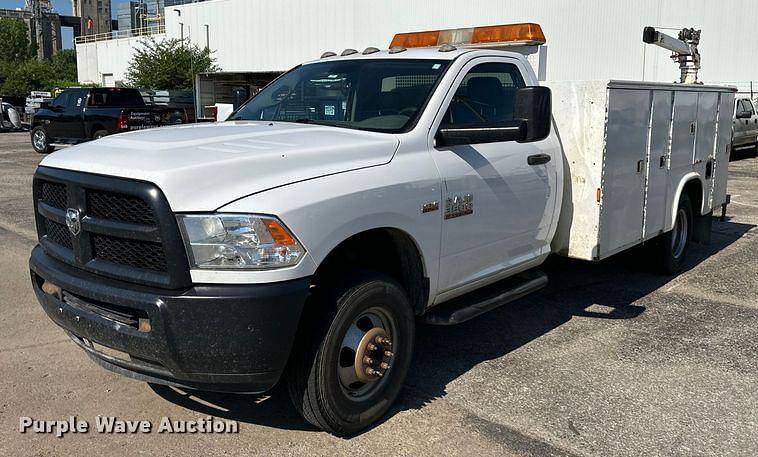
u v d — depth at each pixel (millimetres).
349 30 36719
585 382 4578
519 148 4852
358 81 4730
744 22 25844
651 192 6250
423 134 4180
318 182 3494
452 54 4730
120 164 3391
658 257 7035
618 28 27234
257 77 38344
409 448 3707
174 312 3182
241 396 4332
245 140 3820
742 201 12234
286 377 3666
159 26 51875
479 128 4137
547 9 28875
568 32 28500
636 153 5852
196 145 3641
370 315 3865
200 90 36656
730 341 5371
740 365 4895
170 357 3246
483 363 4887
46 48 125188
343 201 3533
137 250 3355
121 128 18969
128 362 3514
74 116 19891
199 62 40812
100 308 3498
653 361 4953
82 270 3590
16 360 4801
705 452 3715
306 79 5086
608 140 5332
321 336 3551
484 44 5805
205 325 3184
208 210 3193
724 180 8203
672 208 6746
